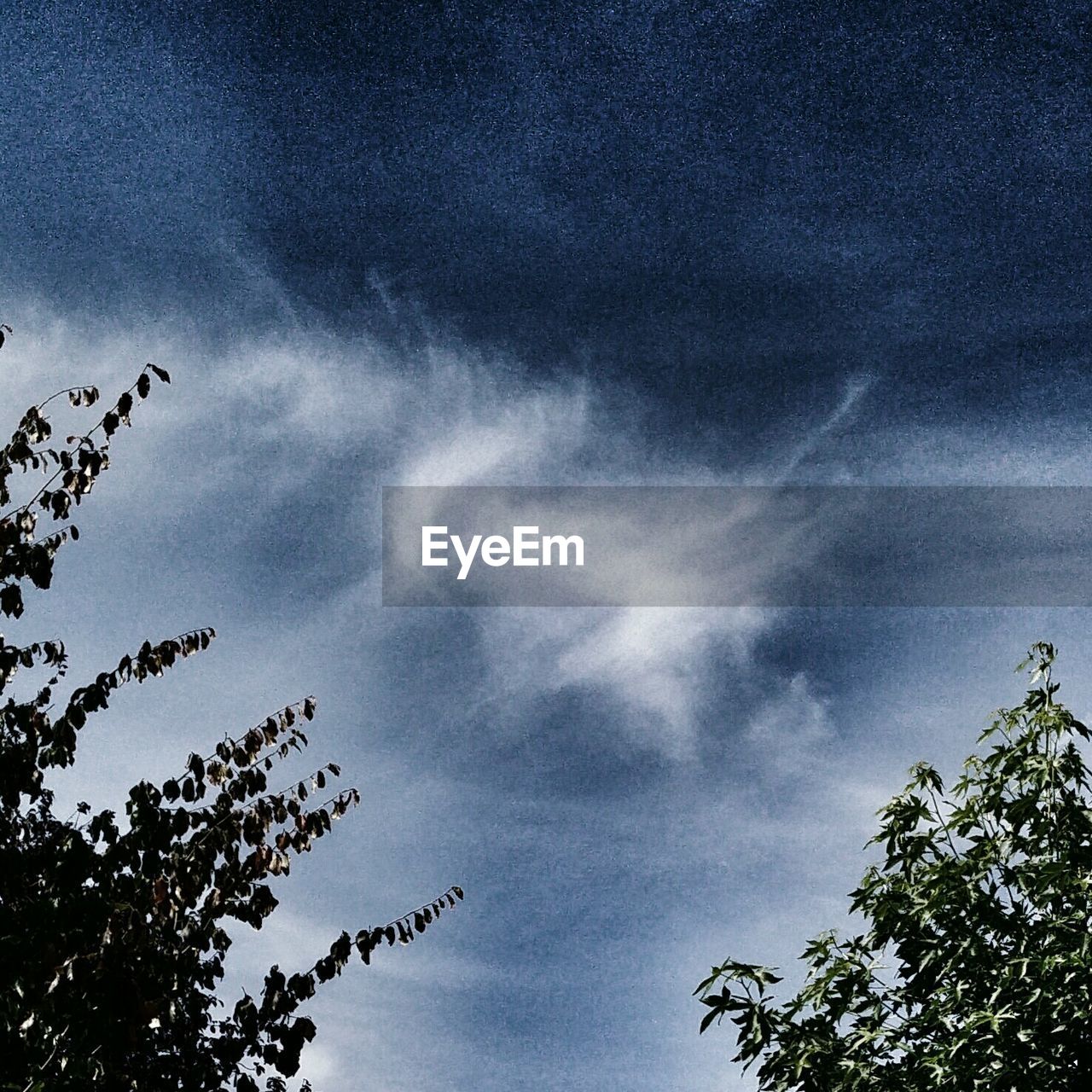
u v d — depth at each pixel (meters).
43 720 6.71
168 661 6.95
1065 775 8.51
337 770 7.54
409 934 8.07
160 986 6.60
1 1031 5.88
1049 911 8.12
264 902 7.26
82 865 6.32
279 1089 9.86
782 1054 8.07
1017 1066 7.30
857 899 8.76
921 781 9.16
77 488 6.71
